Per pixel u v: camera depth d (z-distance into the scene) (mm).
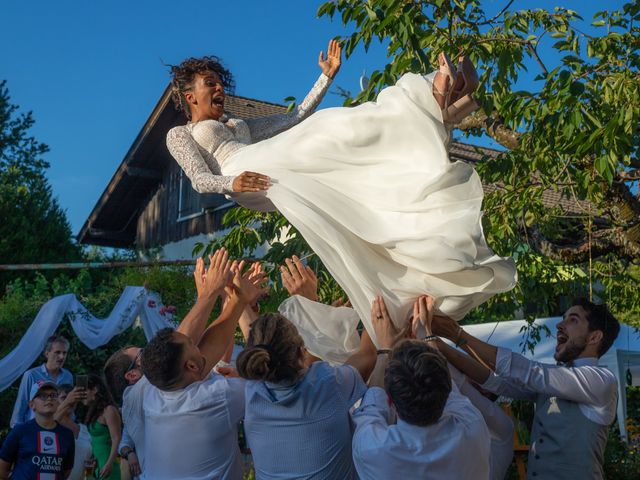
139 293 10430
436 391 2441
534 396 3492
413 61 4852
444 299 2824
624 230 6777
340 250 2809
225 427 2902
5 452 4801
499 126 6953
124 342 10820
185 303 10711
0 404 9969
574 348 3496
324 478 2672
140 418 3074
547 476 3311
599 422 3268
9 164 20891
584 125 4785
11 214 16594
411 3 5277
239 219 6773
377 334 2783
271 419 2709
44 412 4863
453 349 3178
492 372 3281
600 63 5391
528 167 5785
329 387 2721
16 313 10867
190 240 15945
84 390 5000
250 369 2641
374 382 2801
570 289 7094
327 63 3730
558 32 5859
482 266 2682
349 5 5277
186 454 2863
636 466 7570
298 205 2898
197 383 2928
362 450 2520
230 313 3148
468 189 2797
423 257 2723
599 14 5758
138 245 17672
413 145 2898
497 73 5430
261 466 2742
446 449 2475
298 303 3049
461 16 5574
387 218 2871
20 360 9602
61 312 9875
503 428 3303
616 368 8875
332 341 3029
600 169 4582
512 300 6789
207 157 3375
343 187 2986
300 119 3725
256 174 3031
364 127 2949
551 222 7016
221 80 3561
